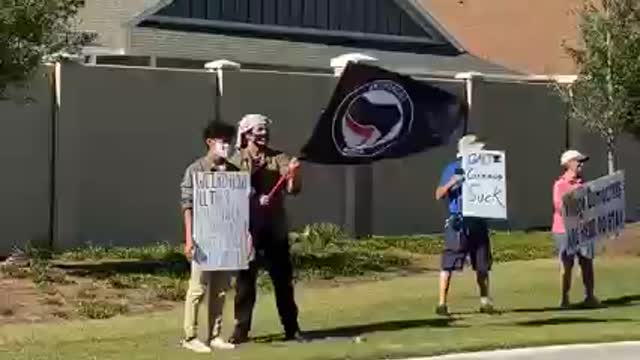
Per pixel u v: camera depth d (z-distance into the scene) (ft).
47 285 53.83
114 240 68.74
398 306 48.16
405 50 114.83
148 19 98.32
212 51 97.35
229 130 36.01
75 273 57.57
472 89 84.17
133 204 69.56
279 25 108.58
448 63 112.98
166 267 60.64
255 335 39.29
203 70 72.69
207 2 103.50
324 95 77.20
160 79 70.59
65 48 57.26
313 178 76.28
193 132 71.92
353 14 114.01
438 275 61.57
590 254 47.42
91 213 68.03
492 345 36.01
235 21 105.40
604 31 77.15
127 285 55.16
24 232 65.77
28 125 65.92
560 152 89.61
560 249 47.52
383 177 79.82
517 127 87.04
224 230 35.40
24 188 65.77
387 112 38.58
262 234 36.91
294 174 36.78
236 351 34.94
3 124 65.05
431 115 39.27
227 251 35.42
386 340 37.06
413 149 39.09
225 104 73.05
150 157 70.28
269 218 36.91
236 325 37.27
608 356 35.19
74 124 67.26
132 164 69.56
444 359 34.04
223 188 35.37
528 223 87.51
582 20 88.89
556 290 52.90
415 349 34.94
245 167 36.70
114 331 43.96
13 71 53.93
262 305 49.62
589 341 37.42
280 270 37.68
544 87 88.33
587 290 47.62
